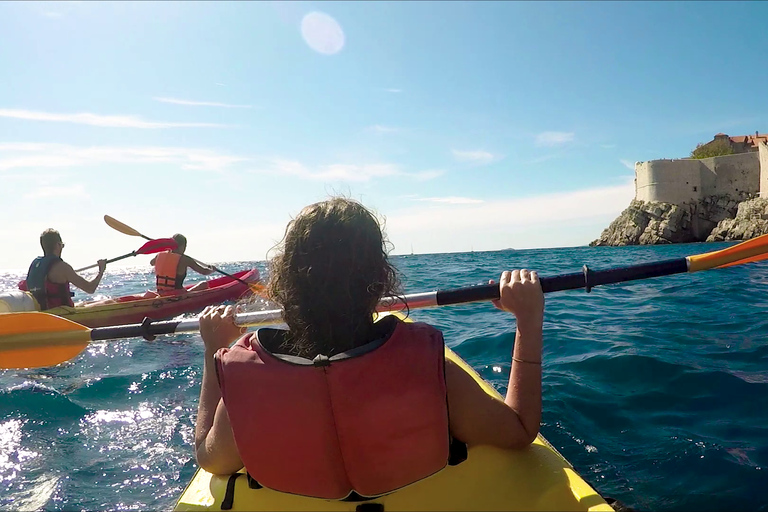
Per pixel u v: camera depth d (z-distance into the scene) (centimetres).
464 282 1086
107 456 260
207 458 140
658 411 280
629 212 5609
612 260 2066
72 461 255
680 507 192
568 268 1589
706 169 5241
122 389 364
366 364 111
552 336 464
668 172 5278
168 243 727
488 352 428
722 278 895
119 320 649
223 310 157
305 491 121
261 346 119
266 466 121
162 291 741
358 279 117
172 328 236
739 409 276
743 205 4725
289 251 119
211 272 764
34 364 272
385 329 120
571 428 263
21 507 214
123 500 220
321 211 119
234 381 119
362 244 117
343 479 118
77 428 296
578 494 137
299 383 112
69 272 606
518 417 133
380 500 133
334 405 111
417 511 130
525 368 137
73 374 407
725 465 218
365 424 112
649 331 468
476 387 128
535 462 151
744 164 5034
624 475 216
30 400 337
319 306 116
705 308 584
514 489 138
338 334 116
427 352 115
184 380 385
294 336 121
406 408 112
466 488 137
